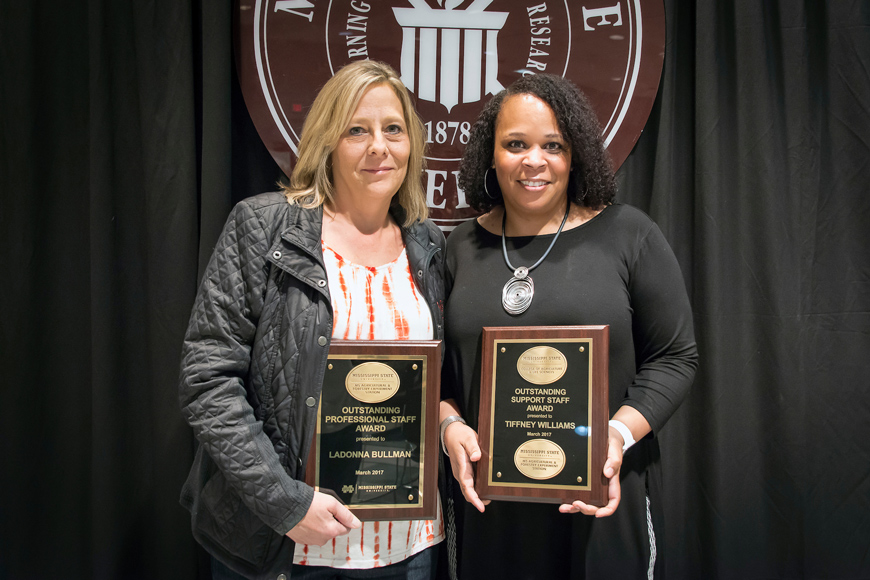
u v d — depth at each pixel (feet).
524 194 4.11
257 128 5.56
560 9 5.56
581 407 3.74
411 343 3.78
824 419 5.58
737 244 5.55
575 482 3.69
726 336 5.54
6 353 5.54
